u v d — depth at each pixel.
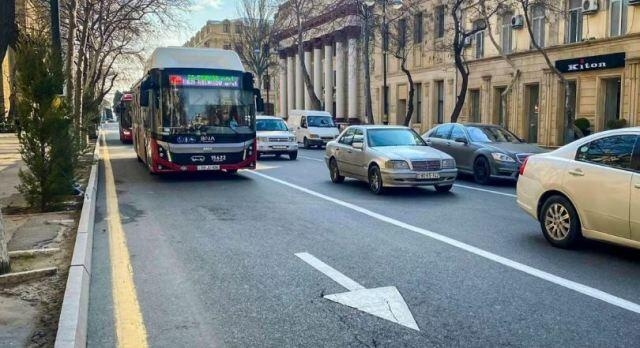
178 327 4.55
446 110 33.12
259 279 5.84
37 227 8.12
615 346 4.14
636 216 6.13
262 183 14.37
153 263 6.49
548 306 4.99
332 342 4.24
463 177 16.34
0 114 32.75
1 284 5.45
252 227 8.58
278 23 50.03
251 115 14.85
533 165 7.68
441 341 4.26
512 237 7.84
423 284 5.64
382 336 4.36
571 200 6.95
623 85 20.95
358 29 46.06
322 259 6.62
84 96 23.27
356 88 46.94
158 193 12.50
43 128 9.68
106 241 7.66
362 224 8.80
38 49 9.99
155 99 14.23
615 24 21.45
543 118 24.88
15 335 4.20
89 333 4.43
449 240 7.63
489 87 29.02
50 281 5.56
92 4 22.52
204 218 9.37
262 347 4.16
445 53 32.75
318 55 55.53
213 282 5.74
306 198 11.68
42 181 9.72
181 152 14.09
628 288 5.50
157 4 28.94
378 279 5.81
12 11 12.29
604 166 6.64
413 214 9.73
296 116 33.00
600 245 7.30
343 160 13.82
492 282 5.70
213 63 14.60
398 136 13.34
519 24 26.08
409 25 35.59
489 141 15.12
